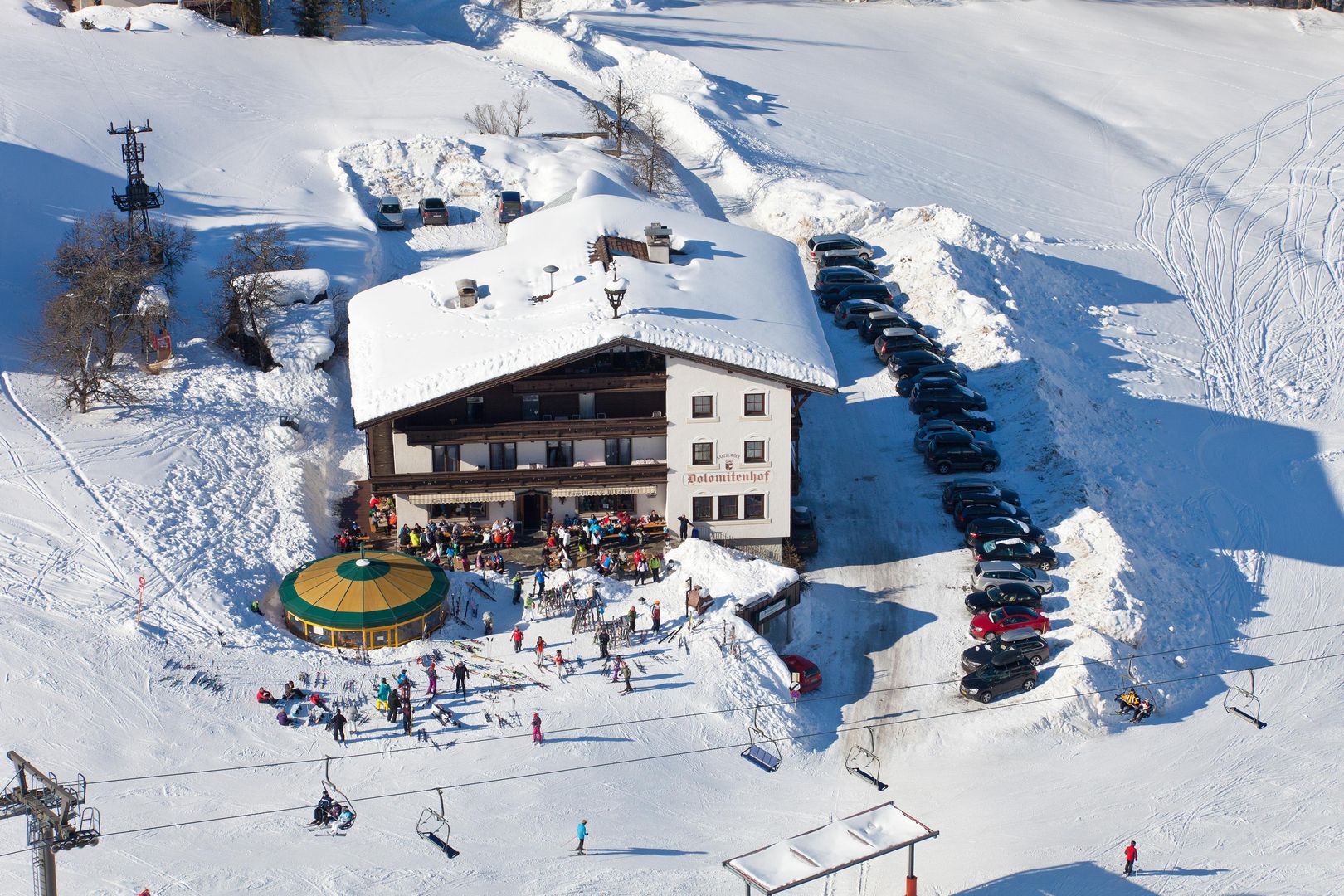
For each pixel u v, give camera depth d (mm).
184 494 71312
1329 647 69438
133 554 66125
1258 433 88062
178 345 83375
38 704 56281
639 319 69562
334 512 74750
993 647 64938
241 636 62062
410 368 69562
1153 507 78312
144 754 54750
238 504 71875
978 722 61812
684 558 68875
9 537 65875
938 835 53188
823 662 65500
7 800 41031
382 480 69188
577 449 71000
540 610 65562
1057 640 66312
